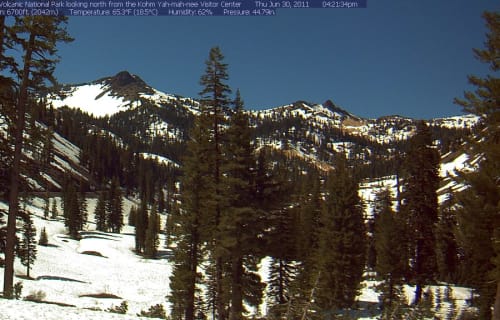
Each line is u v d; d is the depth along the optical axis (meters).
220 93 24.55
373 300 37.91
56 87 18.67
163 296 52.19
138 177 185.75
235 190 24.27
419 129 32.03
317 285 9.71
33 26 17.45
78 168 160.38
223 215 24.53
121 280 62.09
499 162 16.00
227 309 28.00
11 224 18.06
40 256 69.31
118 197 125.38
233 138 24.56
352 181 33.16
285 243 27.92
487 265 21.36
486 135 16.62
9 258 17.89
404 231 32.69
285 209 26.84
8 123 18.45
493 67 16.31
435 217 31.67
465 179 17.11
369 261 54.88
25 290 40.75
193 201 27.73
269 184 25.12
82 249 89.06
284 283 31.19
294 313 9.52
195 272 28.92
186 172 27.45
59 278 55.91
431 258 31.59
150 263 84.00
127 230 131.00
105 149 184.75
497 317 15.24
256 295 25.75
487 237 17.72
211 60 24.38
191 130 27.05
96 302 43.00
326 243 32.09
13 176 18.11
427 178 31.36
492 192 16.34
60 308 15.37
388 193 46.19
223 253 23.81
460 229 18.91
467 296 35.47
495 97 15.85
